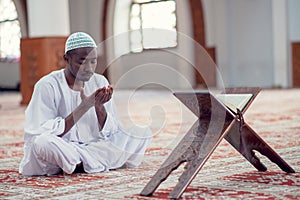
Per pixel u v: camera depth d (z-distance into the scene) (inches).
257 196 140.8
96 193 152.3
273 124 330.6
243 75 818.8
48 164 181.0
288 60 786.8
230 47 824.9
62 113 179.6
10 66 1032.2
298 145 235.6
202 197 141.4
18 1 992.2
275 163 169.8
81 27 908.0
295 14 780.6
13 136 322.0
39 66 550.6
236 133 161.6
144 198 143.4
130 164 185.6
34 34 549.0
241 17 813.2
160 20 869.8
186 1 826.2
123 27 893.8
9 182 173.9
